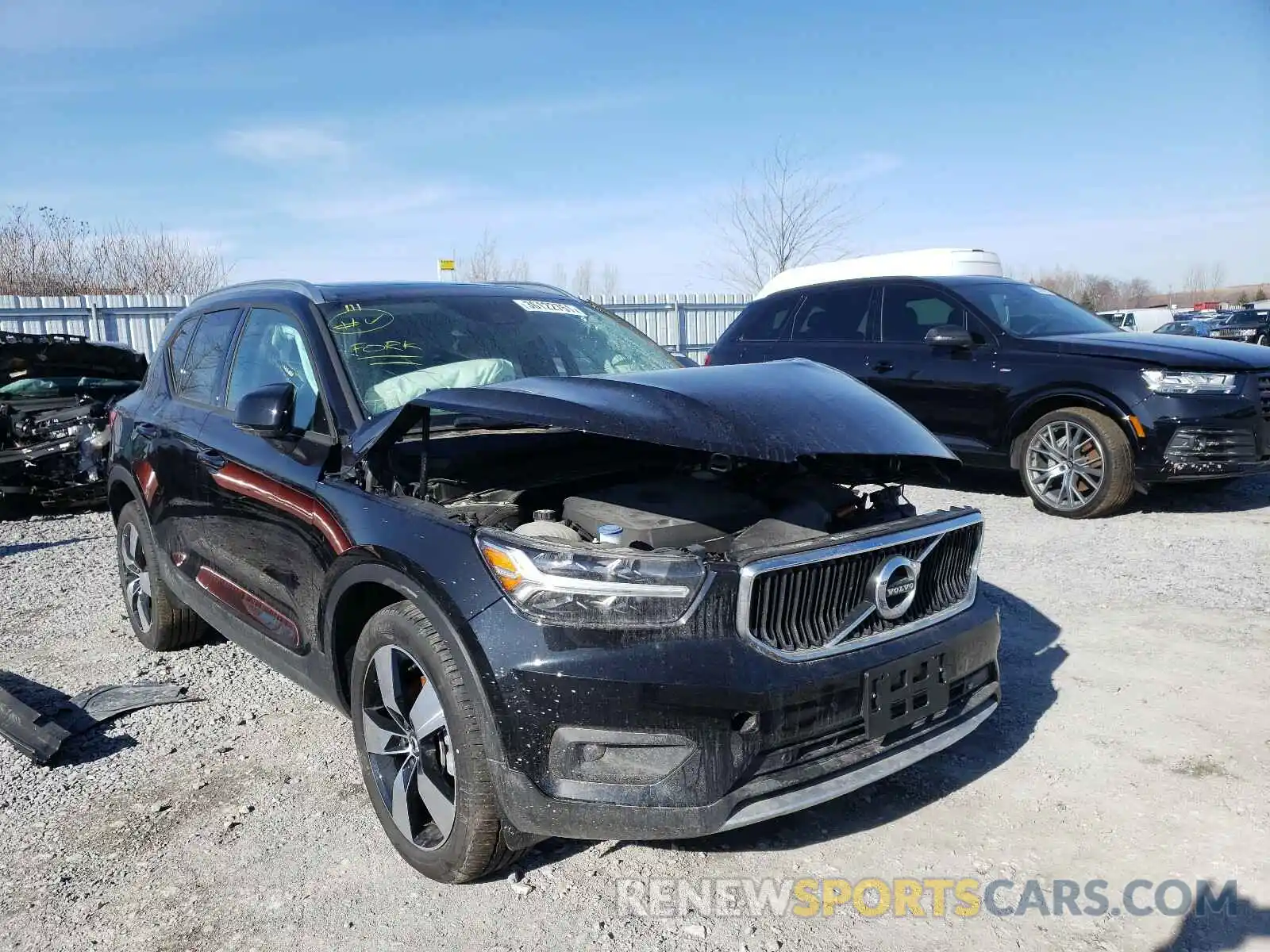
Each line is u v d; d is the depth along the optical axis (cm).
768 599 258
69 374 982
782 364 353
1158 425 664
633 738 244
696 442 264
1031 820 305
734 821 247
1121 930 253
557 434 363
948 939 251
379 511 303
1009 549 630
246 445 377
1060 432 718
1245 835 291
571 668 245
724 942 253
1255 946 244
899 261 1112
